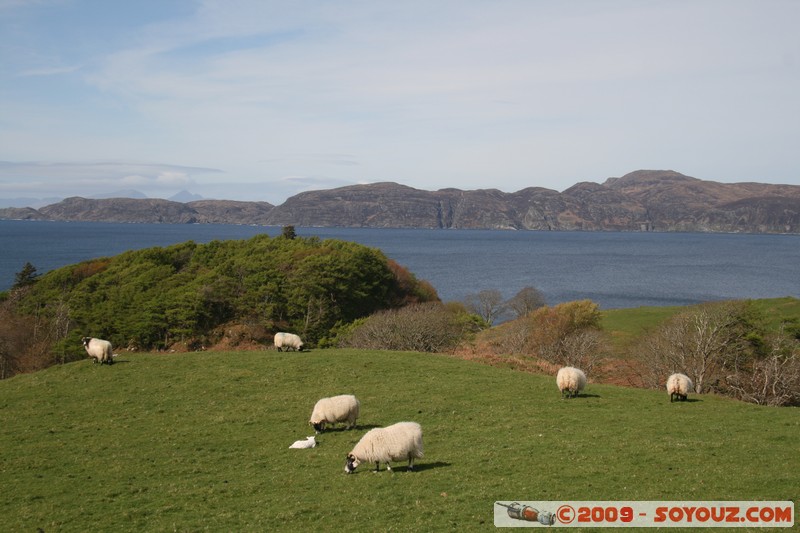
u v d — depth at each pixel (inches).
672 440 922.1
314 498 719.1
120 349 2851.9
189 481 810.8
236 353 1729.8
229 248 4153.5
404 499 696.4
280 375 1457.9
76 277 3828.7
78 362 1610.5
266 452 925.2
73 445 980.6
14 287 4042.8
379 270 3850.9
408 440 790.5
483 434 987.9
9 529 670.5
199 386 1360.7
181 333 2945.4
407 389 1328.7
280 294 3267.7
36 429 1074.1
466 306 4530.0
